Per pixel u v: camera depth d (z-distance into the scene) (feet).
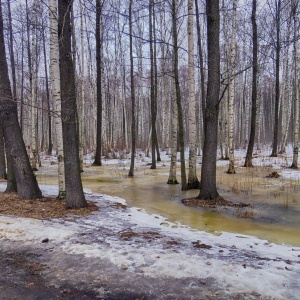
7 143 28.43
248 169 54.60
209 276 12.61
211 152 30.91
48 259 14.67
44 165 70.38
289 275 12.65
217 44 29.30
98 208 26.32
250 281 12.09
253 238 19.61
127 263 13.96
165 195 34.91
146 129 148.77
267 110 154.71
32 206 25.52
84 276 12.91
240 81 113.09
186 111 122.62
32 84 59.52
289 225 22.91
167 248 15.87
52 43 25.64
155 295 11.35
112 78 110.83
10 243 16.72
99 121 67.72
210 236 19.43
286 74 78.69
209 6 28.96
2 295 11.51
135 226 20.79
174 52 37.78
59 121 28.07
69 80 24.13
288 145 111.96
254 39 52.06
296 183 40.29
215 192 31.40
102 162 73.26
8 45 65.26
